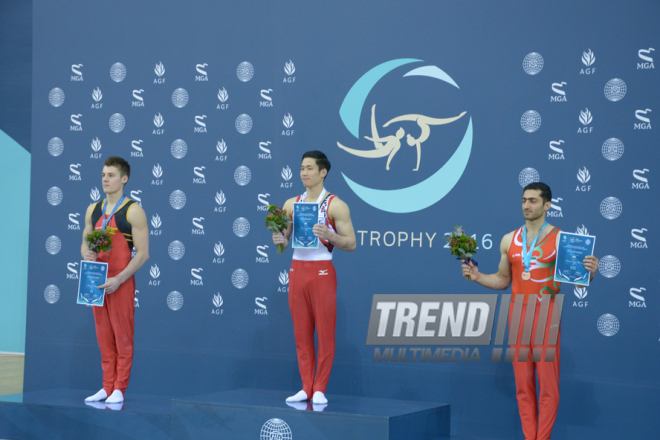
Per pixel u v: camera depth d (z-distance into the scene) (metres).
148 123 7.39
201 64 7.24
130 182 7.39
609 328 5.99
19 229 9.07
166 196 7.29
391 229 6.60
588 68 6.09
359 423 4.99
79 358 7.49
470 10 6.43
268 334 6.94
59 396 6.54
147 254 6.19
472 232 6.37
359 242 6.68
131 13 7.48
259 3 7.07
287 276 6.91
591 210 6.07
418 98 6.56
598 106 6.07
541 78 6.22
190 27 7.29
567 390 6.08
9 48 8.93
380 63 6.68
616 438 5.92
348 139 6.75
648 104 5.94
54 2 7.72
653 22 5.94
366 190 6.68
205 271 7.14
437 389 6.43
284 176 6.94
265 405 5.34
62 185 7.61
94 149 7.54
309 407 5.30
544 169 6.20
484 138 6.36
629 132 5.98
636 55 5.98
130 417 5.85
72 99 7.63
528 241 5.29
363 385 6.62
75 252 7.54
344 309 6.70
